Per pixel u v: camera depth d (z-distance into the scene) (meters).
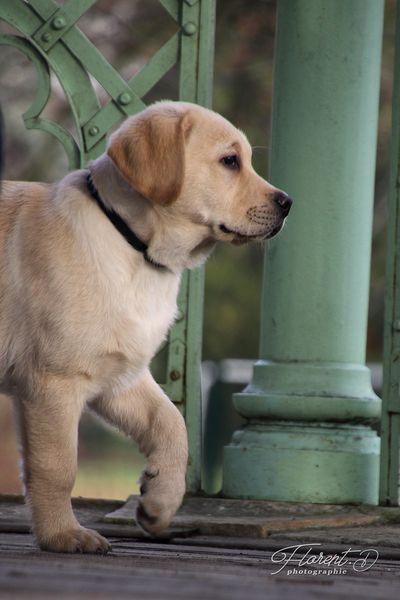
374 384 18.05
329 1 10.29
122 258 7.46
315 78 10.29
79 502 10.30
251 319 25.23
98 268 7.35
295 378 10.22
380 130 23.20
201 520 8.95
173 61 10.63
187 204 7.82
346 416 10.11
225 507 9.75
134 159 7.45
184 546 8.09
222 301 25.19
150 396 7.91
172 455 7.64
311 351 10.26
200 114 7.93
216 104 22.72
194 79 10.58
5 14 10.71
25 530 8.80
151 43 21.95
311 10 10.31
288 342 10.30
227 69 22.44
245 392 10.44
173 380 10.41
